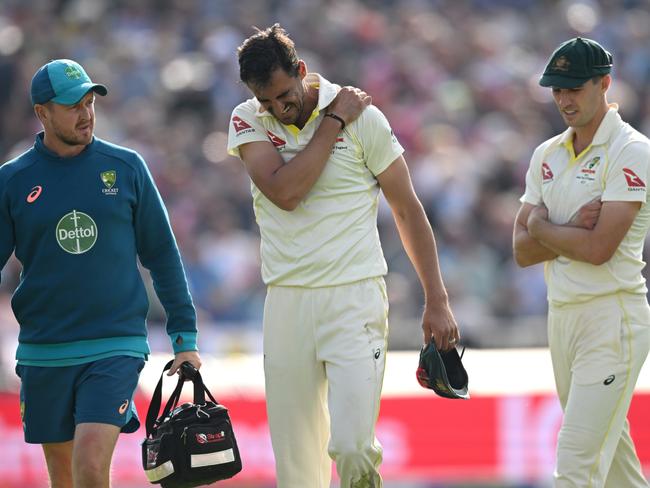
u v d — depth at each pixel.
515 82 63.53
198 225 50.41
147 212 19.44
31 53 61.09
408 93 62.00
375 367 18.50
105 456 18.25
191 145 56.53
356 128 18.56
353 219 18.58
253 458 28.62
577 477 19.42
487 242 50.78
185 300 19.78
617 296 19.62
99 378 18.64
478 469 28.42
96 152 19.14
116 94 60.16
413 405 28.61
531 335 38.78
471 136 58.91
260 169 18.45
